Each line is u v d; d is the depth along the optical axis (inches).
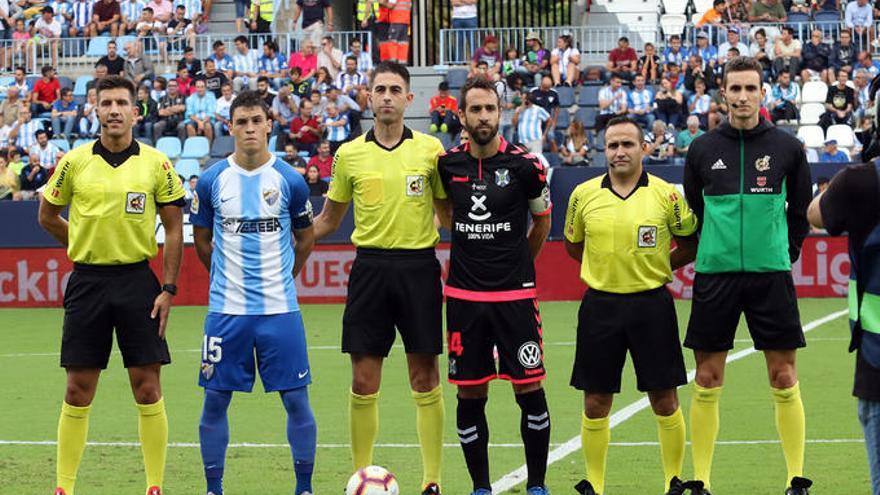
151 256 347.6
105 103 338.3
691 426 348.5
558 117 992.9
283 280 345.1
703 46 1037.8
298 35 1101.1
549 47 1123.3
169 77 1083.9
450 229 363.3
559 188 860.0
